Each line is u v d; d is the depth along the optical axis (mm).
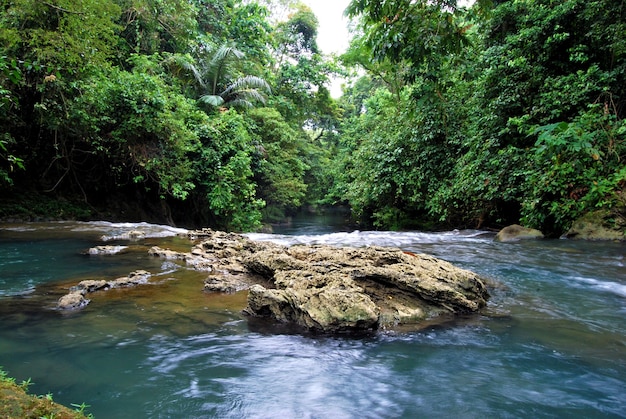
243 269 4988
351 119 26281
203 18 19016
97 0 9352
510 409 2141
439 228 14367
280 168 19453
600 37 8758
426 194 13172
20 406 1567
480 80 11352
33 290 4023
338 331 3188
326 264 4207
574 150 6688
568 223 8336
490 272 5355
